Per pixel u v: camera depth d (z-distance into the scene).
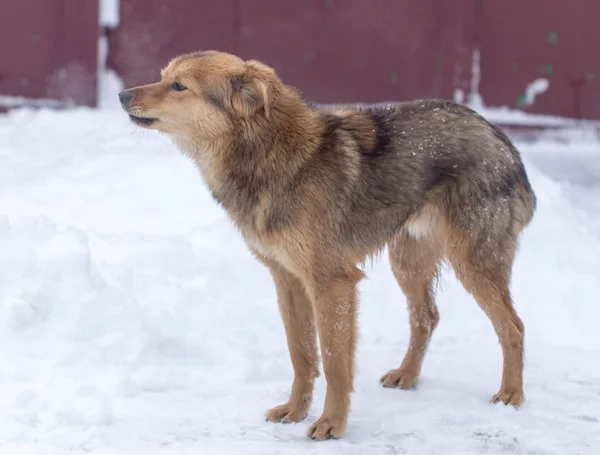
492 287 7.18
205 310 8.70
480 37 19.05
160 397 7.03
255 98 6.53
